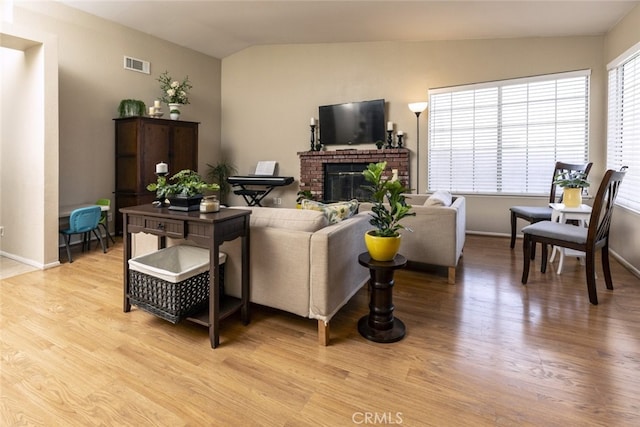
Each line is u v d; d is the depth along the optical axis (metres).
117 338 1.99
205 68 6.20
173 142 4.99
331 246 1.94
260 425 1.35
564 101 4.31
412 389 1.56
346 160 5.48
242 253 2.13
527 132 4.54
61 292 2.69
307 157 5.80
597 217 2.42
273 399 1.49
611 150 3.88
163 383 1.59
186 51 5.82
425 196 3.97
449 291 2.76
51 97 3.27
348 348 1.91
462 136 4.93
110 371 1.67
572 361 1.76
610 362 1.75
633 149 3.34
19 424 1.33
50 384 1.57
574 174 3.44
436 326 2.16
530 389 1.55
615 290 2.73
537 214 3.51
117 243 4.40
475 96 4.82
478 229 4.91
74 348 1.88
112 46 4.73
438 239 2.96
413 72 5.18
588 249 2.47
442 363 1.76
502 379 1.63
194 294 2.04
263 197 6.08
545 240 2.73
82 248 4.01
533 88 4.48
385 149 5.22
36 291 2.71
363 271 2.46
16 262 3.51
